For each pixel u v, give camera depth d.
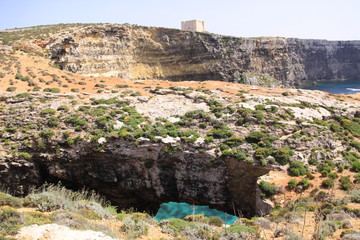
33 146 41.78
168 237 18.98
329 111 56.91
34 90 55.44
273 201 33.34
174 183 44.00
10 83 57.44
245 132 44.16
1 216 16.22
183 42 108.12
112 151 41.97
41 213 19.14
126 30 95.62
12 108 47.59
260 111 48.72
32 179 41.69
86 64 82.19
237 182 41.28
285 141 42.03
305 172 37.47
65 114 46.72
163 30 104.44
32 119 45.44
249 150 40.62
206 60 113.69
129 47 96.25
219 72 115.94
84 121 44.75
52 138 42.19
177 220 22.09
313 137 43.59
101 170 43.09
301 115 50.44
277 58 155.50
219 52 116.81
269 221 23.66
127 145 42.00
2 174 40.12
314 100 62.06
